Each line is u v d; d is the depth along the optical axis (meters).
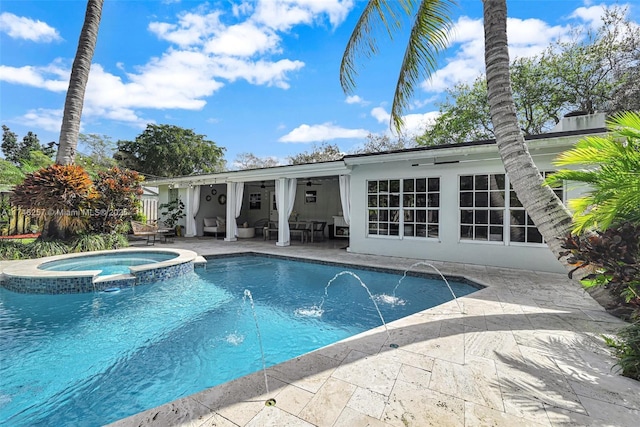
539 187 3.66
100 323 4.21
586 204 2.91
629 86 12.35
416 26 5.61
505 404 2.04
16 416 2.37
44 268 6.40
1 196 10.04
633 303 2.59
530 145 5.89
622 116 2.61
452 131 18.30
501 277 5.90
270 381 2.31
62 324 4.16
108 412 2.43
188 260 7.03
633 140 2.53
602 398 2.10
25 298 5.06
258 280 6.60
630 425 1.83
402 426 1.82
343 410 1.97
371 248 8.63
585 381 2.32
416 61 5.86
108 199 8.95
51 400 2.58
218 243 11.21
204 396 2.12
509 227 6.77
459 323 3.53
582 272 3.51
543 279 5.74
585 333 3.22
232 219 12.01
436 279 6.30
